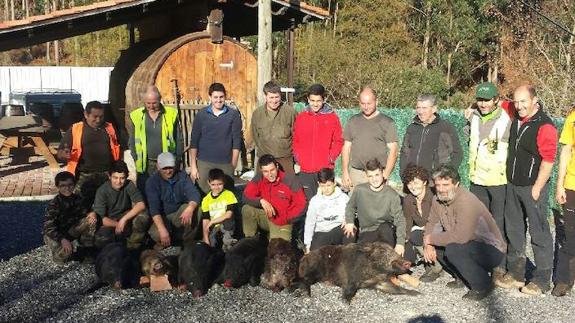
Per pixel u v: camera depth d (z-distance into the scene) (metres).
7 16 51.53
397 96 28.53
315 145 7.00
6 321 5.27
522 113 5.84
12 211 9.58
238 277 6.02
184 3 14.88
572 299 5.82
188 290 5.99
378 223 6.46
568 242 5.92
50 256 7.14
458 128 11.37
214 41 14.16
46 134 15.23
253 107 14.70
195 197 7.00
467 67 35.44
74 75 28.19
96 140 7.30
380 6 35.91
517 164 5.95
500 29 30.81
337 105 28.80
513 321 5.29
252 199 6.88
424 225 6.45
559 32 22.16
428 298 5.86
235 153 7.40
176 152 7.41
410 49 35.56
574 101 16.72
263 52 10.95
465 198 5.94
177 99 13.16
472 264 5.79
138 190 6.96
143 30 18.88
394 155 6.77
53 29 13.20
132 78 14.55
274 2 14.06
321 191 6.59
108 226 6.84
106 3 13.23
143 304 5.66
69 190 6.80
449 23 35.16
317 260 6.06
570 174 5.93
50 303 5.68
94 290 6.03
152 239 7.03
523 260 6.12
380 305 5.67
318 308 5.60
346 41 34.88
